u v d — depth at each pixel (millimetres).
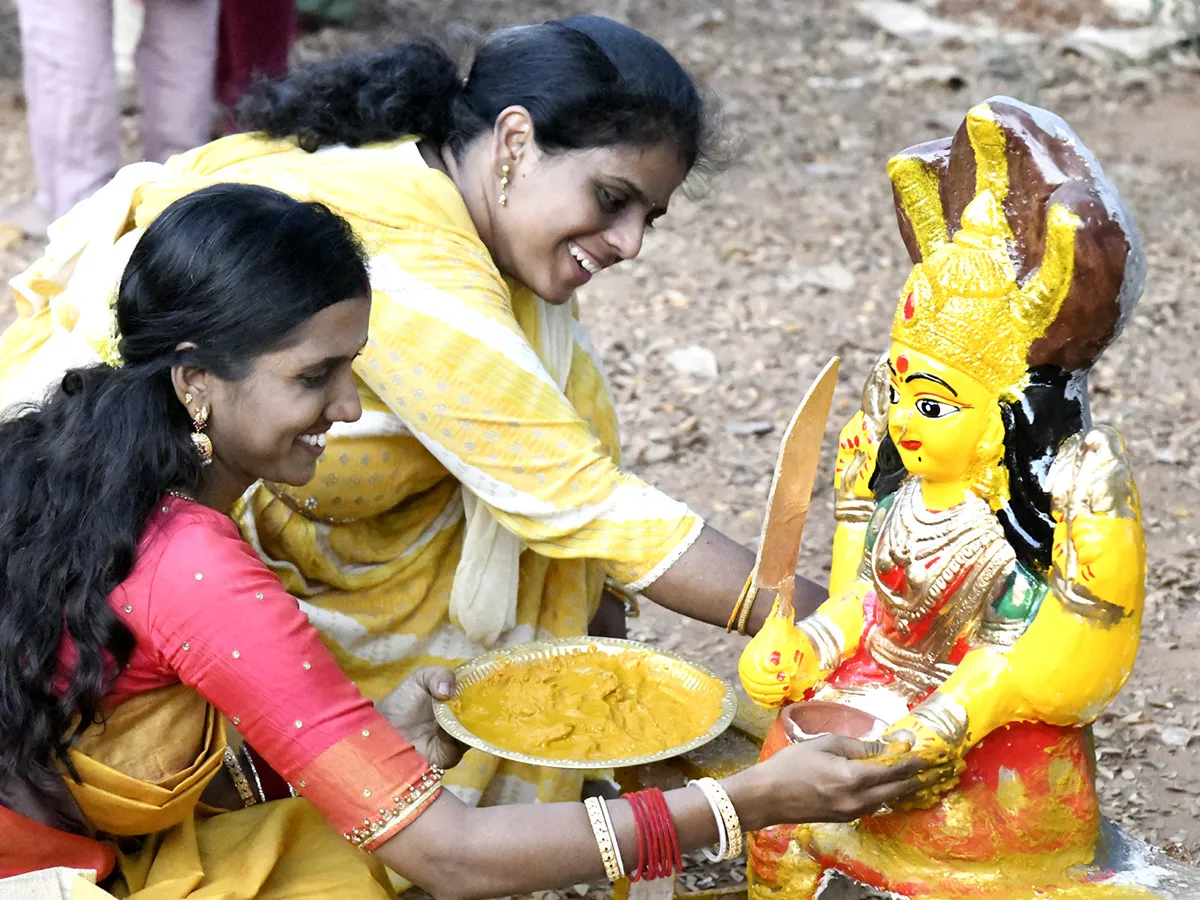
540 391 2424
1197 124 7727
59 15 5637
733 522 4281
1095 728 3281
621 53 2383
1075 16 9281
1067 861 2086
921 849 2092
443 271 2428
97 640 1888
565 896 2732
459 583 2670
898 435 2027
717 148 2578
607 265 2562
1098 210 1834
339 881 2125
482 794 2730
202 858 2129
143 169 2730
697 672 2477
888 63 8797
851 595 2219
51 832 2023
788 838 2221
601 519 2428
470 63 2727
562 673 2523
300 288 1880
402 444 2572
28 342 2703
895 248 6379
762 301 5832
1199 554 4043
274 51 6234
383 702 2742
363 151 2592
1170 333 5488
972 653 2012
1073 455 1938
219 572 1919
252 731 1957
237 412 1949
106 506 1896
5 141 7254
